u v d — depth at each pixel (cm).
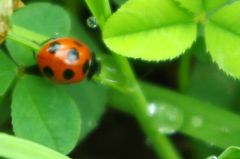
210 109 11
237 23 10
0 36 9
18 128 9
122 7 9
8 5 9
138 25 9
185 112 11
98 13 10
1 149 9
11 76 10
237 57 9
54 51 10
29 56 10
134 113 11
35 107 10
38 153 9
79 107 11
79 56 10
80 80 10
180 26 10
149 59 9
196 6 10
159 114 11
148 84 11
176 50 9
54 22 10
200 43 11
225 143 11
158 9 9
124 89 11
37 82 10
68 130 10
